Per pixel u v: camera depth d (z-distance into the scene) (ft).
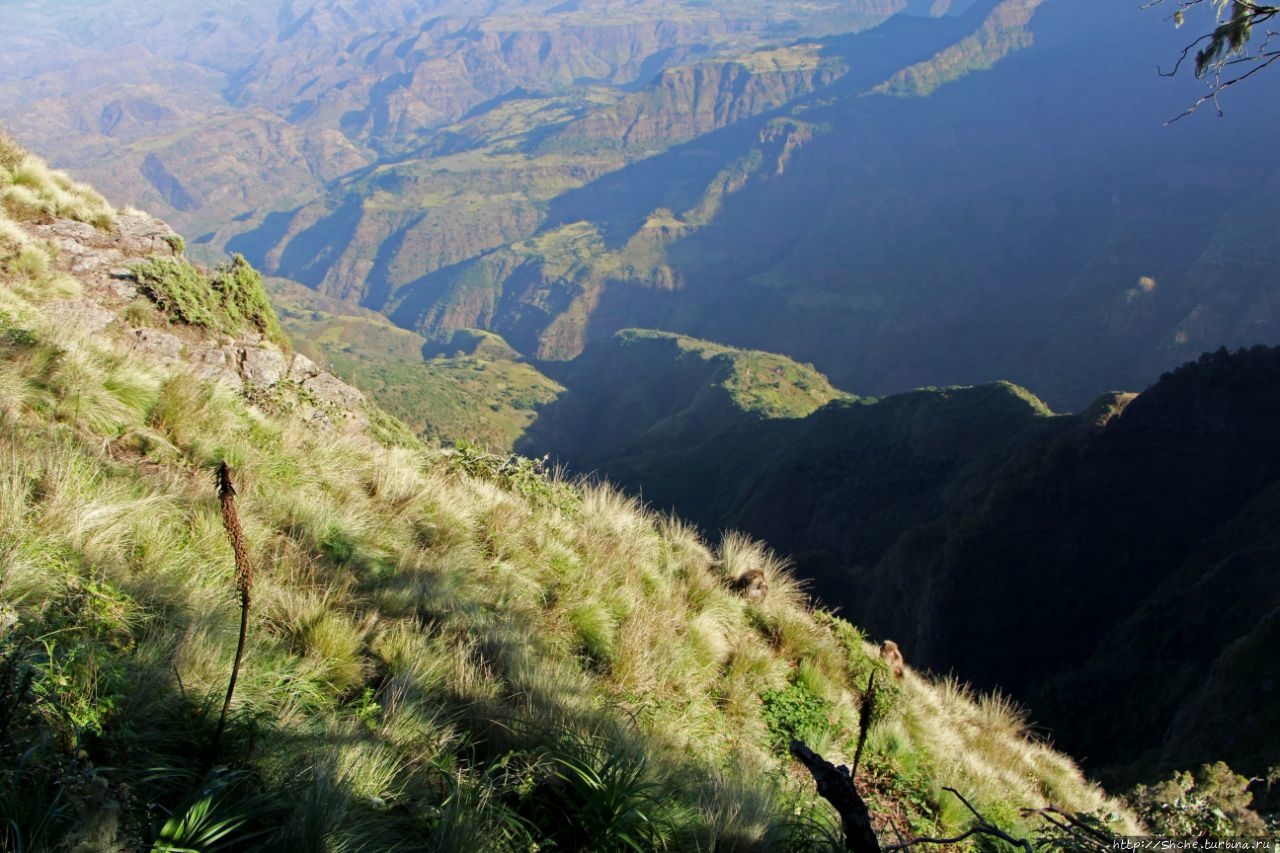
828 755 21.25
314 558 17.40
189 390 21.98
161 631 11.90
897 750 23.43
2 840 7.27
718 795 14.61
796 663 26.25
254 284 39.65
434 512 22.99
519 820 11.23
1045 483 271.69
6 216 34.91
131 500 15.16
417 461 27.61
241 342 36.81
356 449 26.18
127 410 19.80
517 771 12.35
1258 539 230.27
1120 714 179.11
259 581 14.82
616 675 19.13
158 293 34.76
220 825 8.40
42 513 13.25
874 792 20.92
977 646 247.50
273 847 8.90
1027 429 335.26
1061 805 28.94
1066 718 187.11
